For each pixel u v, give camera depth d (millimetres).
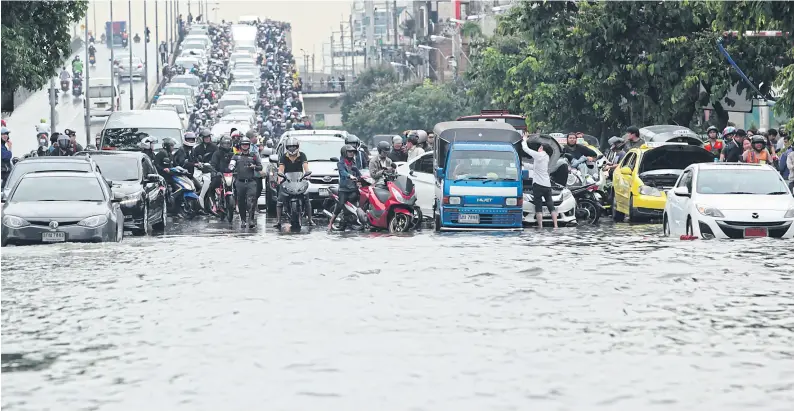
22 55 80062
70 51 86688
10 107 82750
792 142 63156
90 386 22484
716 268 38000
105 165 61344
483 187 57344
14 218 49344
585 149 69875
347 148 58219
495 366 23812
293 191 58875
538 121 99625
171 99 189750
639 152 65562
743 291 32938
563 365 23875
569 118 98188
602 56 87750
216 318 29344
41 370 23844
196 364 24250
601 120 98125
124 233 59969
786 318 28766
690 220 50219
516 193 57531
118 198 53531
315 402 21188
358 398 21391
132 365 24203
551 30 88188
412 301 31672
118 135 80938
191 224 65250
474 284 34750
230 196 64438
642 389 21938
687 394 21562
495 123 65938
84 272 38219
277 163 60531
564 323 28297
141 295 33094
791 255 41656
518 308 30422
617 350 25234
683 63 84562
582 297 32094
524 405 20844
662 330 27359
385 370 23562
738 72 80938
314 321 28828
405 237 51844
